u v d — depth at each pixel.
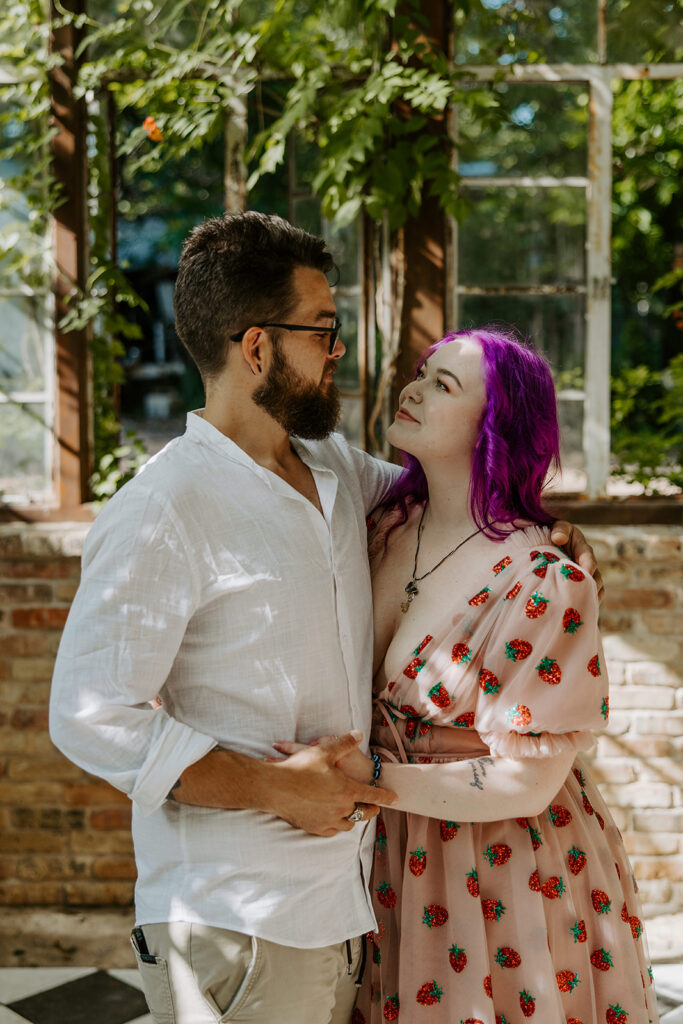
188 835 1.41
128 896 3.11
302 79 3.04
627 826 3.10
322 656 1.46
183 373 11.80
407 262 3.13
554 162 3.17
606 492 3.27
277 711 1.43
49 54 3.13
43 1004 2.71
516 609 1.51
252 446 1.52
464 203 2.99
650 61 3.13
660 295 7.25
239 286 1.45
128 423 11.29
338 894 1.46
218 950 1.37
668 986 2.83
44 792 3.11
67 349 3.19
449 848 1.55
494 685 1.50
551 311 3.22
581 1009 1.57
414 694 1.58
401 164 3.01
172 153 3.20
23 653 3.09
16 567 3.07
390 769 1.52
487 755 1.55
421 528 1.72
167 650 1.38
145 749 1.34
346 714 1.50
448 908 1.55
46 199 3.15
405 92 2.97
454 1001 1.52
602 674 1.51
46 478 3.27
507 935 1.54
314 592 1.45
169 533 1.38
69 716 1.34
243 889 1.39
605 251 3.19
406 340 3.16
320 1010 1.46
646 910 3.09
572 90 3.14
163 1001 1.42
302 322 1.47
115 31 3.08
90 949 2.98
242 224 1.48
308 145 3.23
